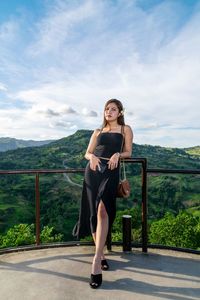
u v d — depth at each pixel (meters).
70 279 2.75
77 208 68.19
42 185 88.25
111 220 2.95
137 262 3.17
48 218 62.06
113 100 3.03
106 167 2.84
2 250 3.46
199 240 32.47
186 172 3.21
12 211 71.12
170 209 67.69
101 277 2.61
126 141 3.00
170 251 3.51
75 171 3.49
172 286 2.62
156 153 168.75
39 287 2.59
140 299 2.39
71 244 3.72
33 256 3.36
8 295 2.45
